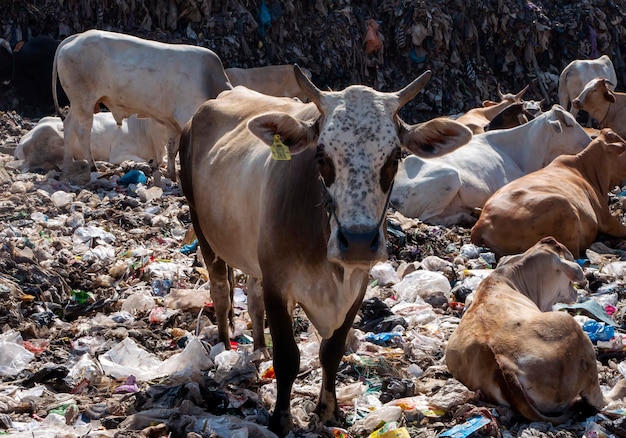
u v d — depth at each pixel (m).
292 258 4.81
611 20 25.86
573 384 5.20
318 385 5.76
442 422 5.20
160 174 12.42
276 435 4.87
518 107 14.99
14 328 6.77
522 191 9.45
